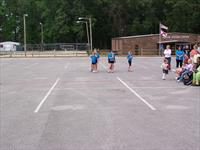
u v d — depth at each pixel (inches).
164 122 399.2
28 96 625.3
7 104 537.6
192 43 2972.4
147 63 1700.3
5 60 2297.0
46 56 2906.0
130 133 348.5
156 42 2982.3
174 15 4109.3
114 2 4291.3
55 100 570.6
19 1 5004.9
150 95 621.9
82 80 908.6
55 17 4301.2
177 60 1077.8
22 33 5004.9
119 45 3063.5
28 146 307.4
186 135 340.5
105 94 639.1
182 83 819.4
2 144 314.2
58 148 300.4
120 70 1258.0
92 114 446.9
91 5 4298.7
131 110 474.3
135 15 4379.9
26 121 410.3
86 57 2669.8
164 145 306.3
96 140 323.0
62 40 4426.7
